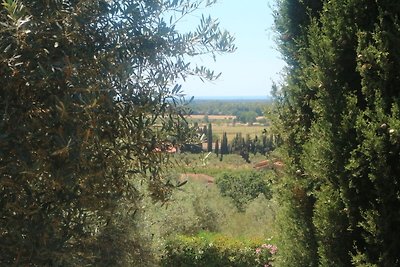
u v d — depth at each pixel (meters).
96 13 2.75
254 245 11.62
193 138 3.16
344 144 4.16
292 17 5.26
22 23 2.21
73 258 2.66
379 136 3.90
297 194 4.95
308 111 5.07
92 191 2.63
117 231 5.42
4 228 2.43
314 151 4.43
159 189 3.08
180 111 3.12
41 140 2.40
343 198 4.13
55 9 2.49
